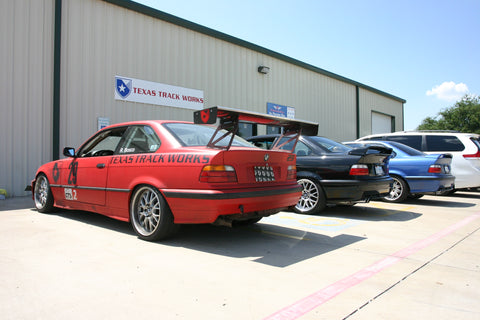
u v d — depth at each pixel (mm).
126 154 3928
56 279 2473
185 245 3475
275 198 3484
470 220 4961
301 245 3539
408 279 2594
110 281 2453
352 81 18719
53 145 7844
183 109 10516
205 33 11133
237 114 3109
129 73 9227
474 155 7672
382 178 5309
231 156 3221
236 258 3061
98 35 8672
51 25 7914
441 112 34250
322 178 5105
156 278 2529
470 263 2988
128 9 9266
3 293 2225
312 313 2018
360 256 3166
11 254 3049
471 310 2090
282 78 14414
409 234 4062
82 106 8344
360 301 2195
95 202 4211
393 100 23297
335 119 17688
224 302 2146
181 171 3297
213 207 3066
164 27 10070
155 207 3535
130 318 1919
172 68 10227
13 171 7328
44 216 4973
